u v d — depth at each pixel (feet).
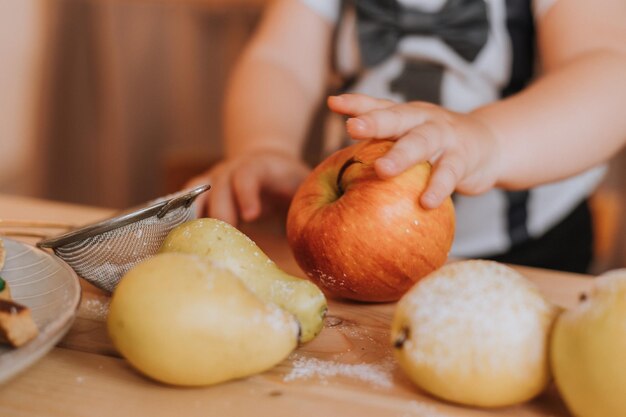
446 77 2.92
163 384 1.21
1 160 5.61
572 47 2.53
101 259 1.52
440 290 1.16
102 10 5.81
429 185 1.47
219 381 1.18
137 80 6.03
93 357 1.31
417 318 1.14
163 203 1.50
